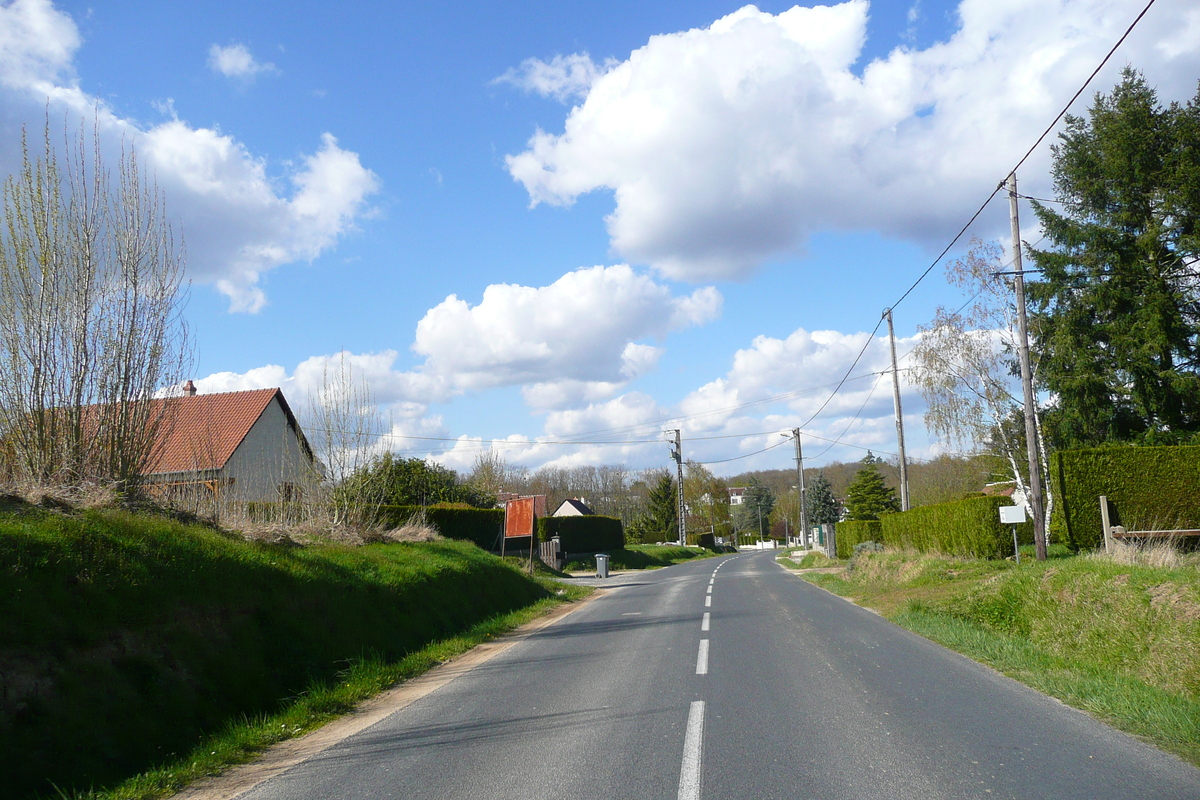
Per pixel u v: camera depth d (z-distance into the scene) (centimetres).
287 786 549
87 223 1025
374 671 963
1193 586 807
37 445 959
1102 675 786
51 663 619
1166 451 1702
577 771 532
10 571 652
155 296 1099
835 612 1504
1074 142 2758
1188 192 2452
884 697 727
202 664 773
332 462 1780
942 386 2838
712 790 477
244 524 1205
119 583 745
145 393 1072
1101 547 1653
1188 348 2544
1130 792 451
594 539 5169
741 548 10600
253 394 3019
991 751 541
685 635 1241
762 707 701
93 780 566
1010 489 3997
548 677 929
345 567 1246
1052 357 2673
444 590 1487
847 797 454
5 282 970
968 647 1002
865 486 6431
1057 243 2795
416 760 593
